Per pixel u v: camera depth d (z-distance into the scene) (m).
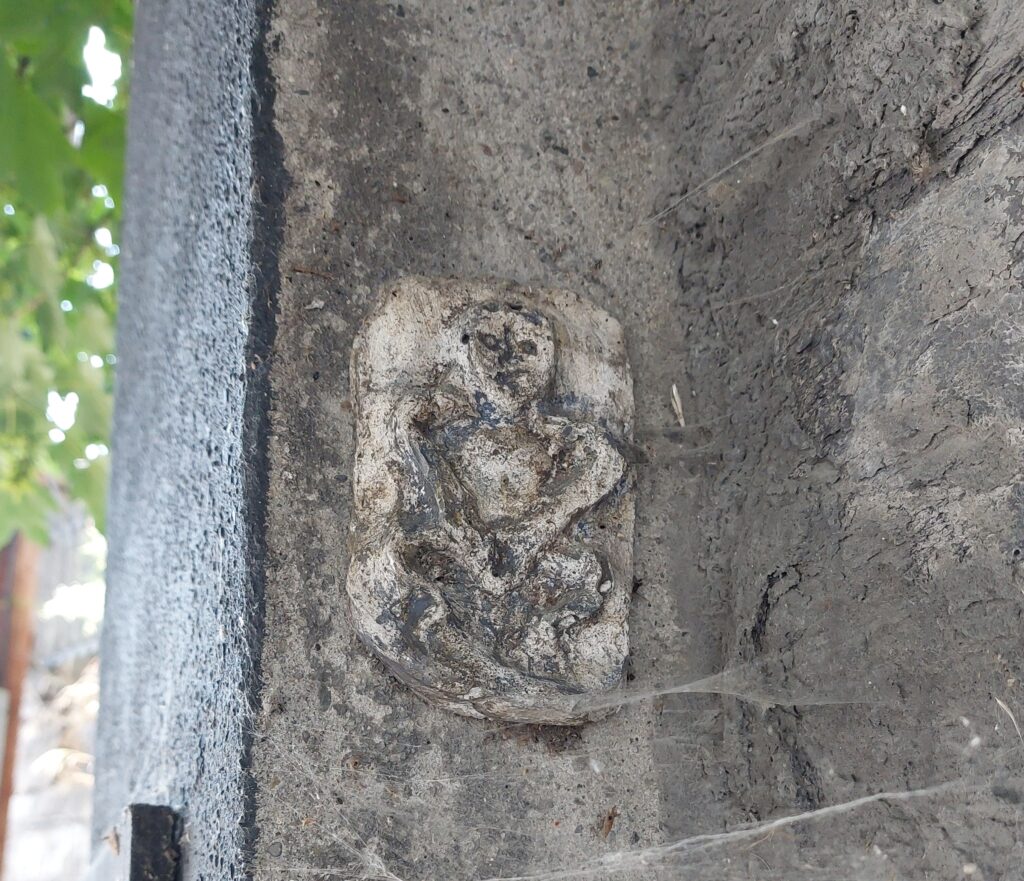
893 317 0.28
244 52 0.30
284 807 0.29
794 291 0.31
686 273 0.34
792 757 0.30
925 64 0.27
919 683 0.28
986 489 0.27
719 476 0.32
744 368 0.32
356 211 0.31
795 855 0.30
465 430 0.30
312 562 0.30
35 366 0.54
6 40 0.39
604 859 0.31
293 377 0.30
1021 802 0.26
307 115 0.31
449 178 0.32
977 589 0.27
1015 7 0.26
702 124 0.33
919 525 0.28
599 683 0.30
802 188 0.30
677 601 0.33
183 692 0.32
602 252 0.33
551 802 0.31
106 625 0.43
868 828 0.28
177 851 0.31
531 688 0.29
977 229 0.27
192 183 0.33
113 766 0.39
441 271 0.32
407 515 0.29
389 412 0.30
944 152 0.27
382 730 0.30
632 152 0.34
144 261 0.39
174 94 0.36
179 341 0.34
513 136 0.33
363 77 0.31
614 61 0.34
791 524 0.30
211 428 0.31
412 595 0.29
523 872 0.30
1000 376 0.26
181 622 0.33
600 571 0.30
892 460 0.28
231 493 0.30
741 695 0.31
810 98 0.30
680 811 0.32
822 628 0.29
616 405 0.32
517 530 0.30
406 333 0.30
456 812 0.30
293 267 0.30
